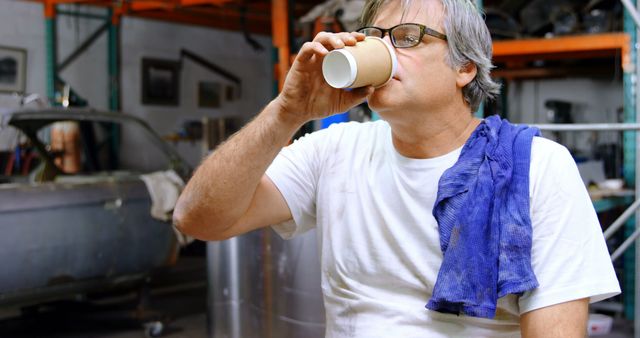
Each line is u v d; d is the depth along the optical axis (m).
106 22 6.86
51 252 3.38
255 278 2.40
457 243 1.00
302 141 1.27
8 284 3.24
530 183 1.01
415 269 1.07
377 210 1.13
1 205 3.16
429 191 1.08
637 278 2.99
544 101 6.23
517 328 1.05
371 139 1.20
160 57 7.28
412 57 1.02
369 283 1.13
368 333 1.09
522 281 0.95
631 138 3.61
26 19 6.28
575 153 5.96
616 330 3.58
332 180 1.20
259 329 2.38
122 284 3.80
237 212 1.14
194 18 6.55
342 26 3.77
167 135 7.20
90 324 4.07
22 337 3.80
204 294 4.81
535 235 0.98
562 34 3.99
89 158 6.11
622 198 3.62
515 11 4.21
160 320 3.96
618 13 3.93
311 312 2.19
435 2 1.04
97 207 3.58
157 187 3.86
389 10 1.06
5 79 6.13
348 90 1.06
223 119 6.35
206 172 1.12
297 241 2.22
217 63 7.85
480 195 1.01
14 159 4.55
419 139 1.09
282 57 4.27
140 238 3.81
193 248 5.91
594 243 0.98
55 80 6.19
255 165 1.10
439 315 1.05
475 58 1.06
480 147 1.06
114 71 6.85
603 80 5.99
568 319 0.94
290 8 4.30
